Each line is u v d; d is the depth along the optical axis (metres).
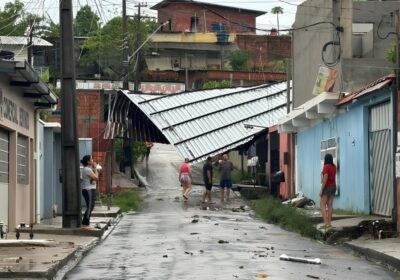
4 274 11.84
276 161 39.44
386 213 21.44
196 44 76.25
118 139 48.03
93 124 44.59
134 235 20.03
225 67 75.88
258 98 43.97
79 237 19.06
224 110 42.44
